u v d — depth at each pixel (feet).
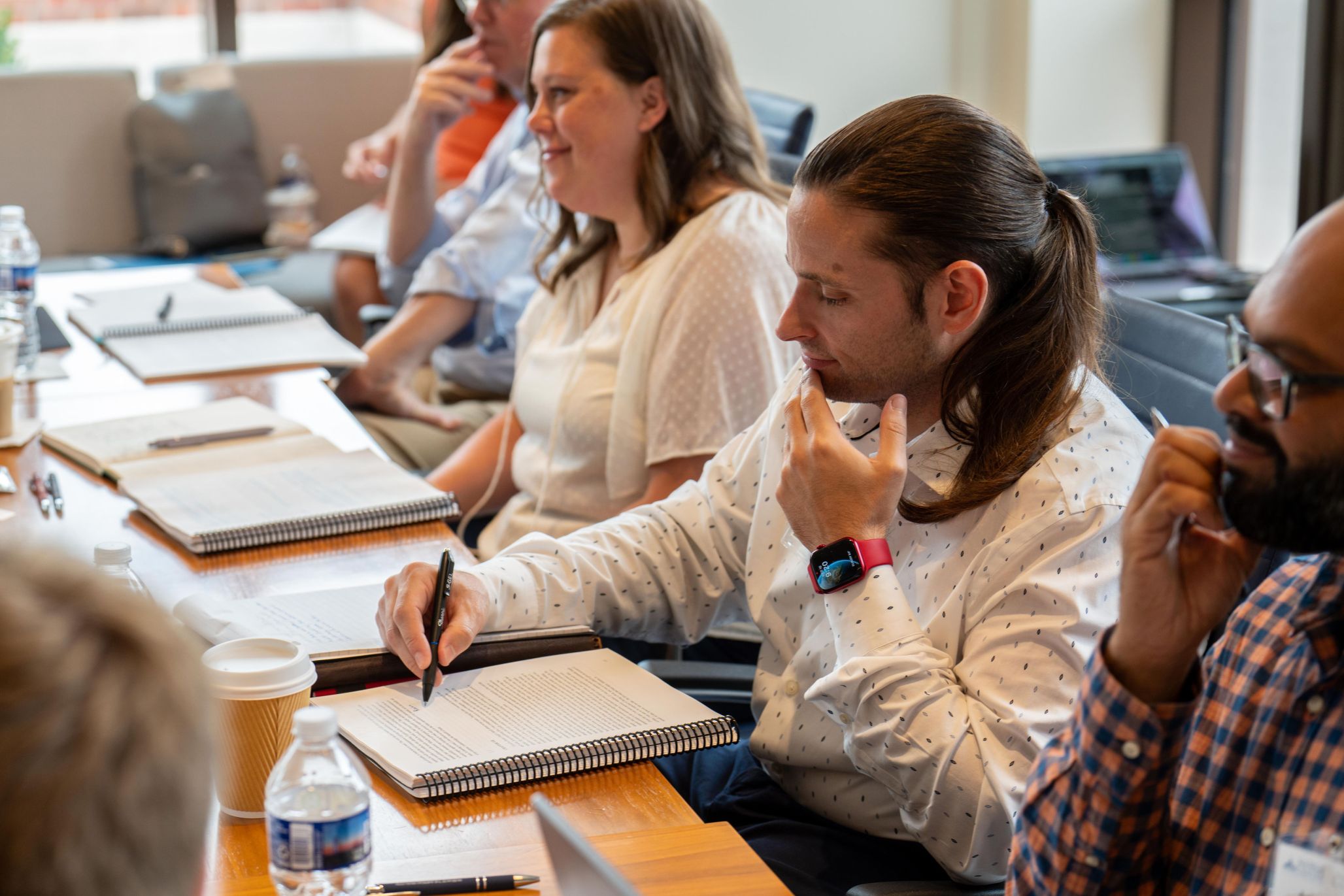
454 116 9.91
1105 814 3.27
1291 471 2.88
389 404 9.03
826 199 4.23
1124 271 11.32
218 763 1.85
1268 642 3.35
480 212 9.14
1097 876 3.32
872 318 4.28
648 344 6.29
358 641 4.48
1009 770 3.87
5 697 1.59
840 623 4.19
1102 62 12.85
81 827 1.61
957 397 4.34
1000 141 4.31
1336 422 2.83
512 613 4.74
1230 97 12.81
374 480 5.95
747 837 4.63
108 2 16.16
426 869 3.42
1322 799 3.07
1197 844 3.35
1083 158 11.48
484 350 9.37
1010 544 4.12
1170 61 12.98
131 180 14.70
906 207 4.15
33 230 14.46
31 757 1.58
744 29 13.00
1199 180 13.05
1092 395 4.40
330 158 15.40
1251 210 12.92
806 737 4.64
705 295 6.18
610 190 6.47
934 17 13.23
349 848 3.11
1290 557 4.32
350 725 4.07
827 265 4.25
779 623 4.82
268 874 3.39
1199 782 3.39
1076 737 3.34
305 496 5.74
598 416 6.48
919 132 4.22
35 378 7.47
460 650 4.41
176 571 5.14
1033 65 12.77
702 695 5.46
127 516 5.66
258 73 15.15
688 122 6.37
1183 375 4.96
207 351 7.94
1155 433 4.78
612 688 4.34
